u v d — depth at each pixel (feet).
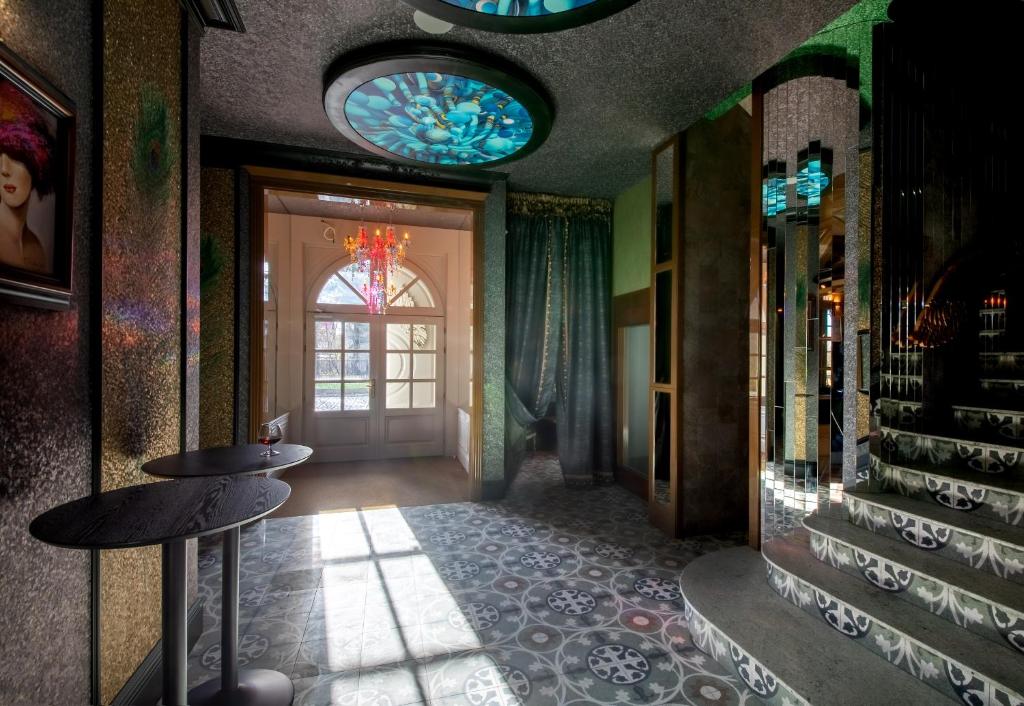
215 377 11.54
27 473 4.07
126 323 5.56
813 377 8.41
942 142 9.24
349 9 7.31
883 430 8.07
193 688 5.98
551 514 12.89
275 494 4.71
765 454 9.03
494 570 9.52
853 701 4.95
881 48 8.70
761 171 9.16
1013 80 9.75
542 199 15.78
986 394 9.07
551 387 15.80
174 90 6.70
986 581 5.49
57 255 4.26
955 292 9.13
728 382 11.65
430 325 20.90
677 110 10.28
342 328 19.81
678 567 9.66
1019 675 4.50
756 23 7.57
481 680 6.30
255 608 8.11
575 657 6.78
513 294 15.53
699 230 11.39
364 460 19.80
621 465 15.70
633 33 7.81
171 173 6.61
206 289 11.55
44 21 4.21
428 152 11.19
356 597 8.48
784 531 8.73
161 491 4.77
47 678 4.29
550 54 8.37
